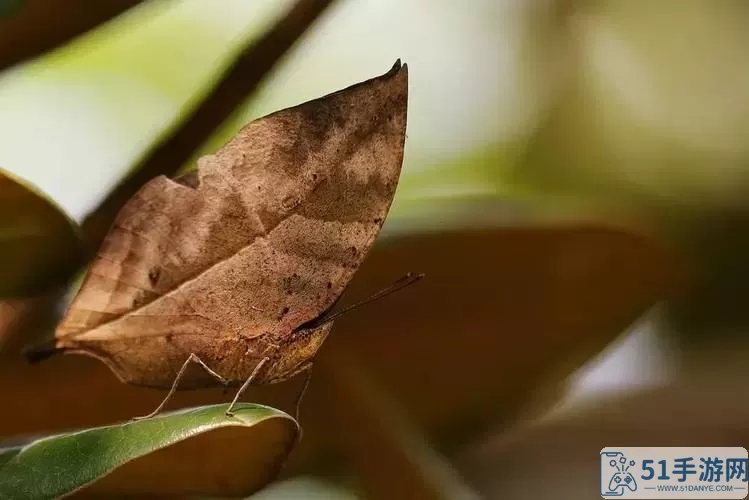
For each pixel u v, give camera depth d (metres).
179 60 0.56
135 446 0.39
